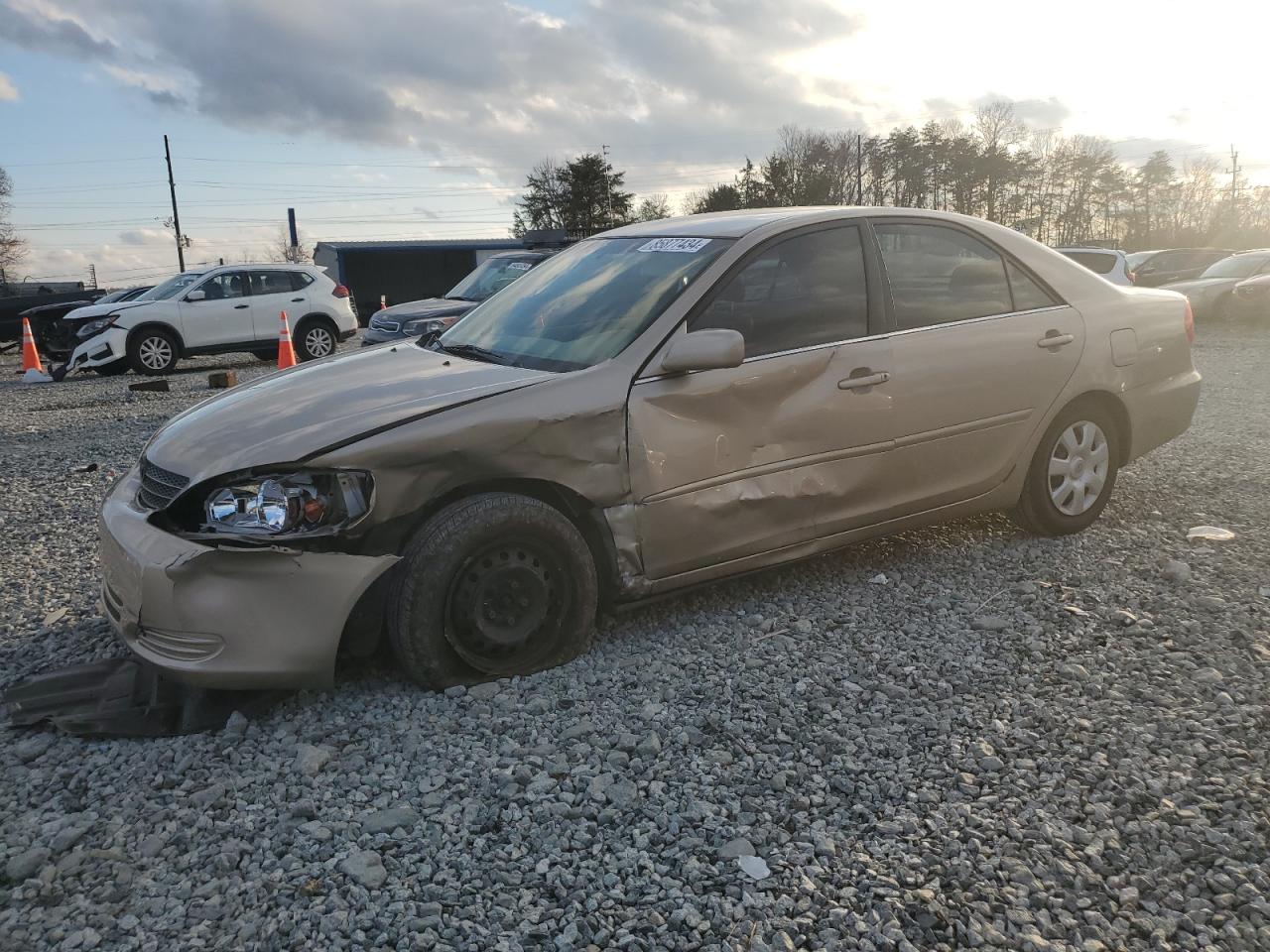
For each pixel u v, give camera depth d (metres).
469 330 4.46
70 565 5.13
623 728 3.19
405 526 3.31
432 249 35.03
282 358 16.03
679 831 2.67
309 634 3.13
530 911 2.35
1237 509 5.50
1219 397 9.95
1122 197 75.50
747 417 3.87
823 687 3.48
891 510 4.34
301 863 2.55
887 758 3.02
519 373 3.70
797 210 4.38
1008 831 2.63
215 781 2.91
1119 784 2.83
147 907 2.38
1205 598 4.12
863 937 2.26
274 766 3.00
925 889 2.41
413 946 2.24
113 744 3.16
